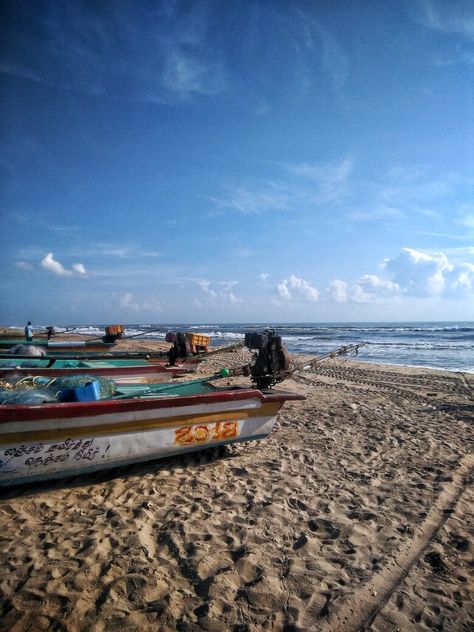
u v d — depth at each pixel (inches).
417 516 153.6
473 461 215.2
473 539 137.3
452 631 97.7
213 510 156.7
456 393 417.7
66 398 181.5
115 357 416.8
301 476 192.2
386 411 331.6
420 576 118.1
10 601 103.3
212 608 103.5
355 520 150.9
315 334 1982.0
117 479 183.8
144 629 96.7
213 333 2209.6
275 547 132.7
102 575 115.2
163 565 121.4
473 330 2239.2
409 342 1349.7
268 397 215.2
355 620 101.0
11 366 316.8
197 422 196.2
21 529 139.3
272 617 101.7
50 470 164.1
